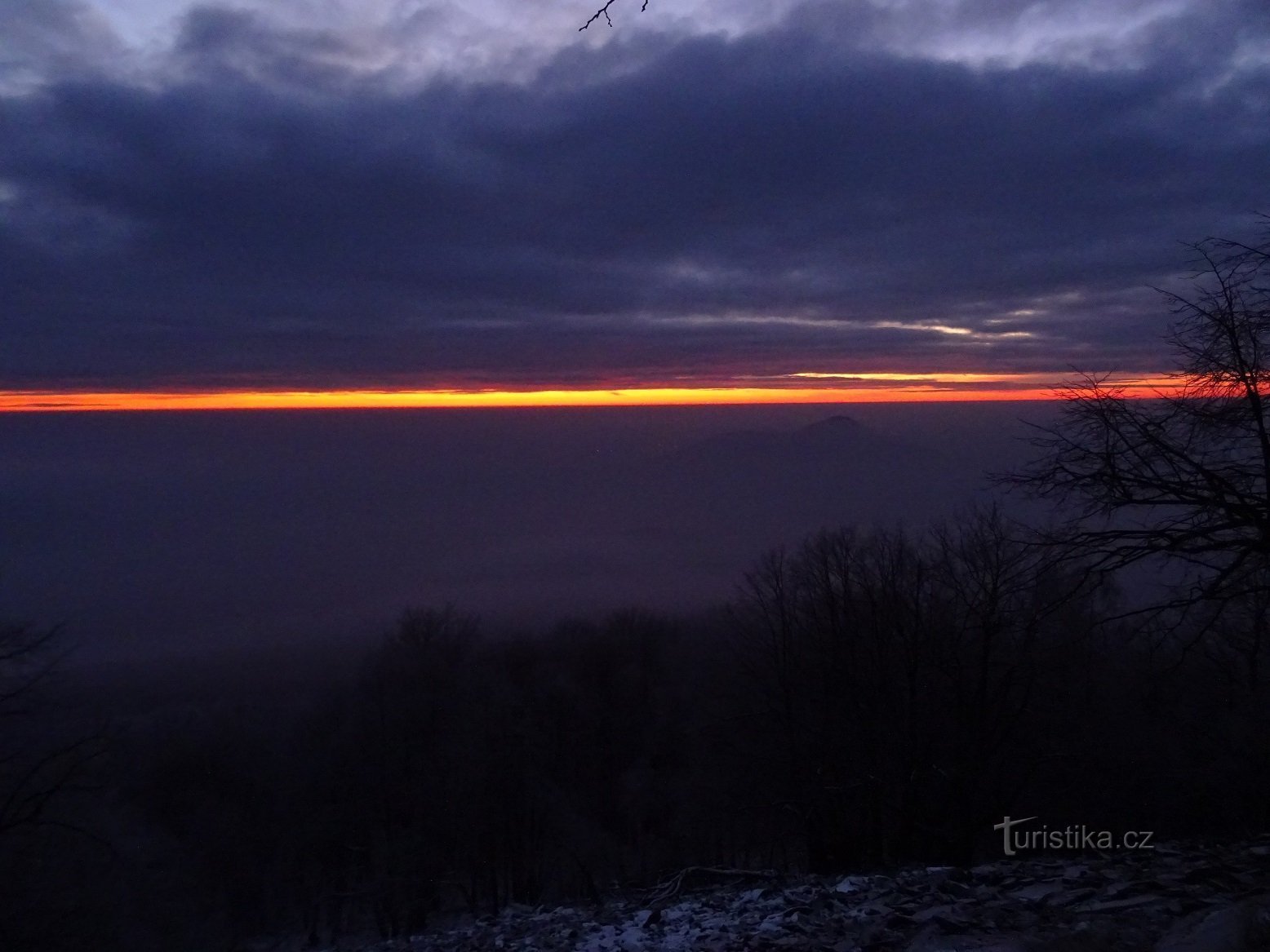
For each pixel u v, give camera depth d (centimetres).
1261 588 836
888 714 2083
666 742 3666
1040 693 1948
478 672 3450
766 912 1000
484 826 2933
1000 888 927
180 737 3162
